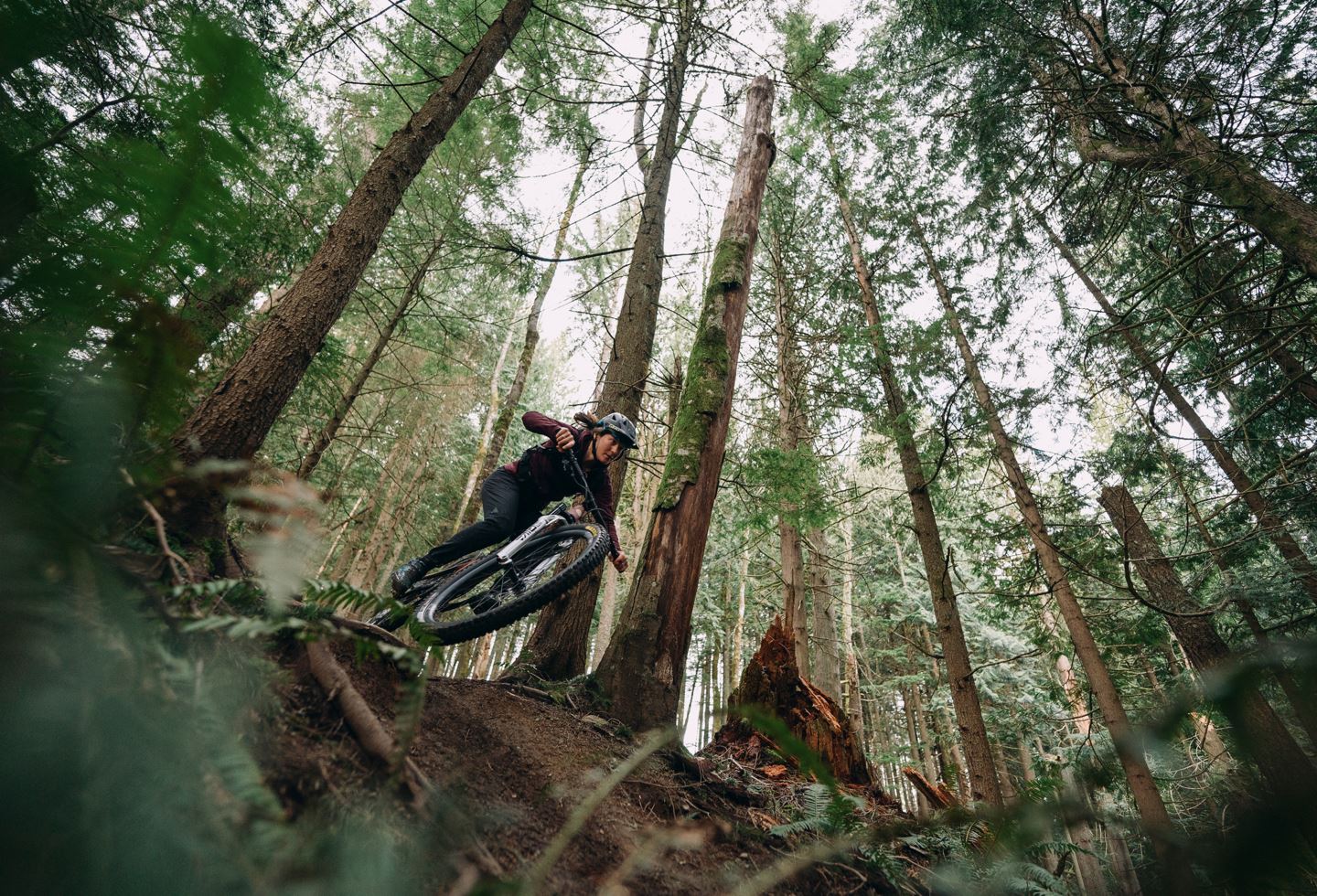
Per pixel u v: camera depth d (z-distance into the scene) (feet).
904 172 31.76
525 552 10.66
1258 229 15.03
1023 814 2.14
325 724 4.29
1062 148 23.73
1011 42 20.61
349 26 13.15
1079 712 35.65
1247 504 17.95
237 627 3.06
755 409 33.19
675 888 5.63
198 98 2.23
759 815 8.20
